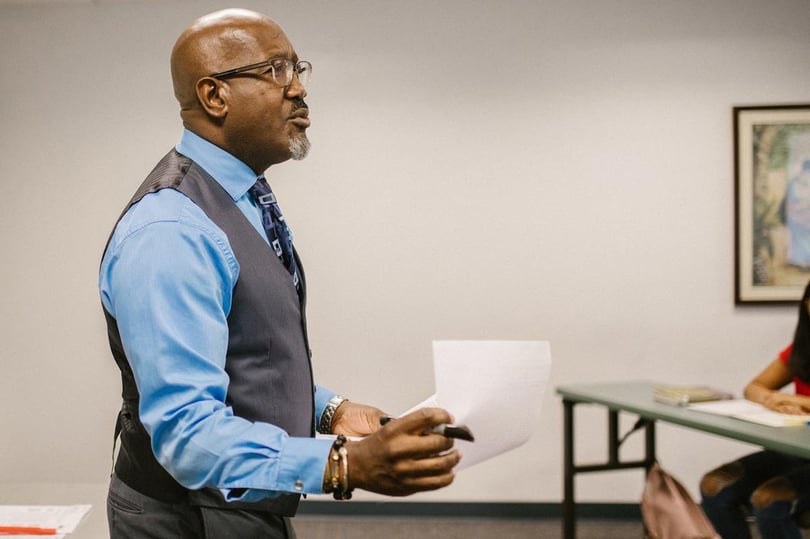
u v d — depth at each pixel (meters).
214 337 0.78
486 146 3.47
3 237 3.48
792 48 3.42
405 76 3.48
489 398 0.76
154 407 0.74
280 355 0.92
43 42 3.49
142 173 3.50
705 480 2.40
